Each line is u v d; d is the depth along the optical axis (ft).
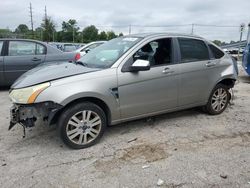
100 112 12.42
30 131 14.16
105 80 12.22
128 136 13.74
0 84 23.41
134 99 13.21
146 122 15.74
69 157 11.48
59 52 25.08
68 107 11.74
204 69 15.67
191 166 10.88
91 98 12.27
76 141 12.11
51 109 11.30
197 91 15.67
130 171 10.46
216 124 15.74
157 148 12.45
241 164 11.14
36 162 11.03
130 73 12.88
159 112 14.47
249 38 35.53
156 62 13.89
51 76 11.84
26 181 9.72
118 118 13.08
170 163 11.09
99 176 10.11
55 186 9.47
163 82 13.97
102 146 12.55
